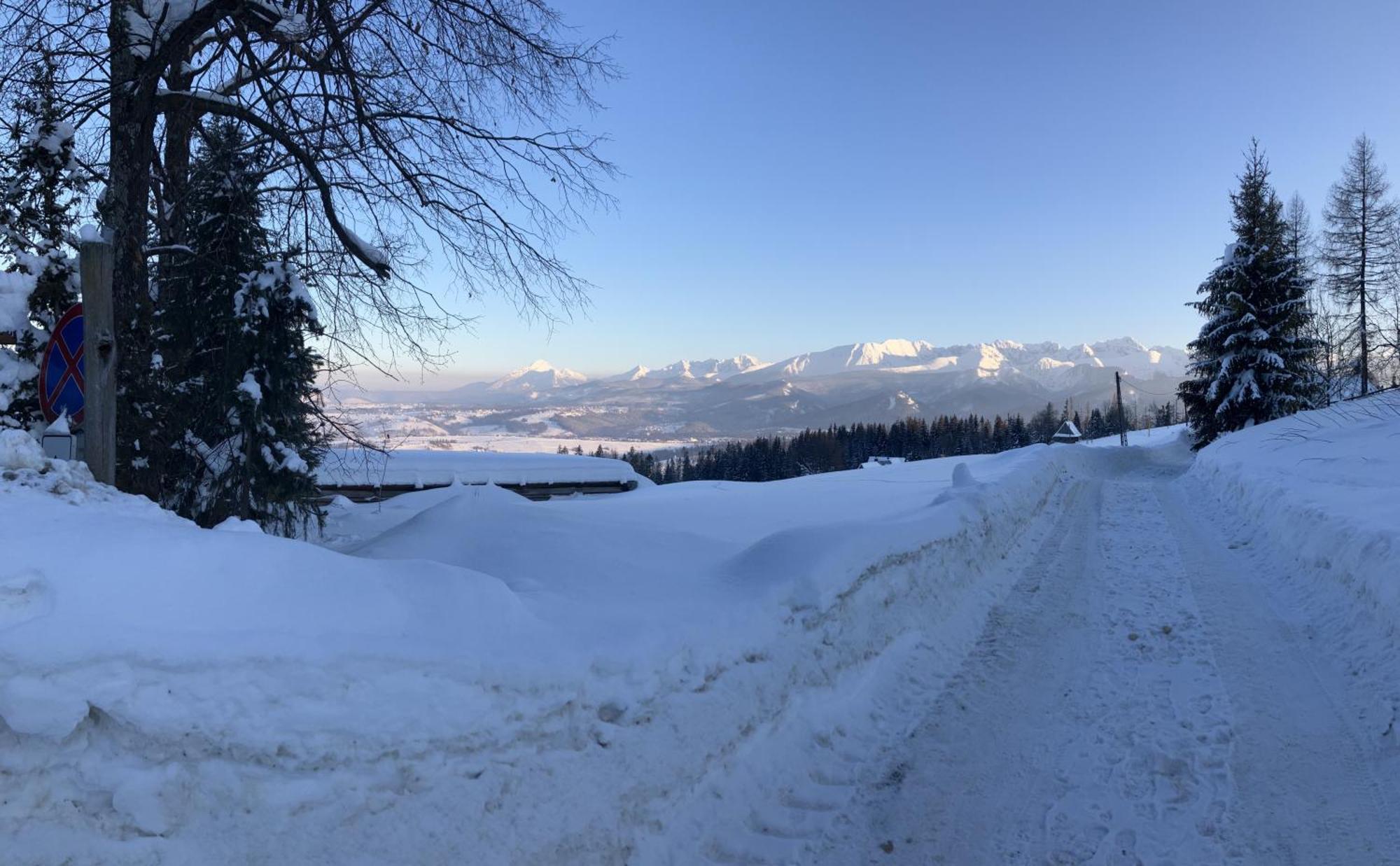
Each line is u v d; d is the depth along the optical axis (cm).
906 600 625
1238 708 493
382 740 270
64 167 780
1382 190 3756
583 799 318
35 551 267
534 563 521
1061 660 598
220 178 885
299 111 859
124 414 752
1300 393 3189
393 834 266
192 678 245
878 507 1207
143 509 385
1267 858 342
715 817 366
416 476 1505
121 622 251
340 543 898
